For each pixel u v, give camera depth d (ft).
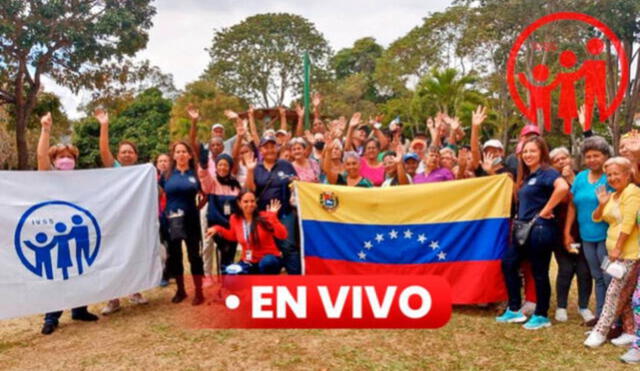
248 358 15.21
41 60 74.08
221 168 21.04
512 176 19.77
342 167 23.97
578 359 14.80
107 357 15.47
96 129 125.18
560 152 19.11
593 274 16.99
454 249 19.36
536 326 17.34
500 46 108.47
